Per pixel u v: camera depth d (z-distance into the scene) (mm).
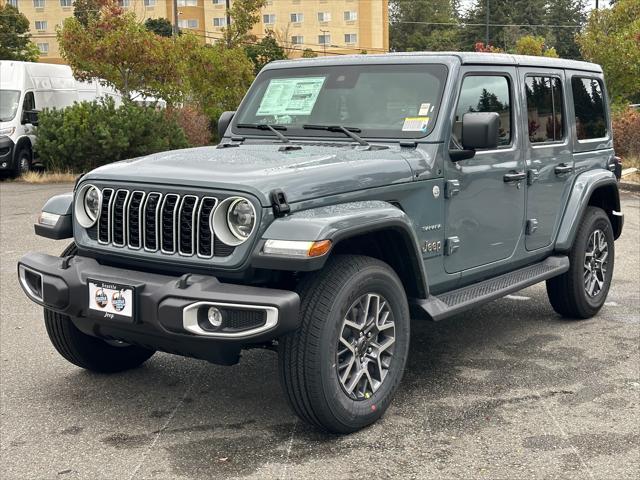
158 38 25484
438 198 4840
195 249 4016
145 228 4180
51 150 20031
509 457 3984
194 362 5516
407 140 4883
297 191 3963
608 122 7094
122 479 3760
